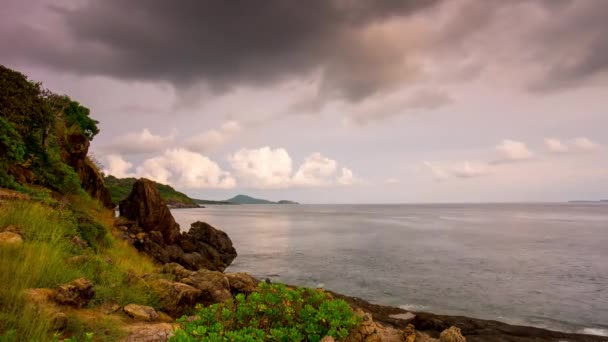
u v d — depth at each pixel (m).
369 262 40.56
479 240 64.56
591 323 21.31
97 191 30.17
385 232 81.50
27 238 10.13
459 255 46.09
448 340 7.54
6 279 7.30
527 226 104.75
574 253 48.84
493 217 169.75
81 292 8.07
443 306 24.39
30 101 18.78
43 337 5.75
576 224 115.75
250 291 13.24
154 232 29.95
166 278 12.42
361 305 22.03
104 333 7.02
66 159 25.53
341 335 4.62
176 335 3.84
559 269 37.34
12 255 8.61
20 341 5.55
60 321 6.58
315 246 55.03
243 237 69.44
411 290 28.36
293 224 111.19
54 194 19.80
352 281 31.23
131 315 8.35
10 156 16.14
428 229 91.44
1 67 17.83
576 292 28.11
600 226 105.50
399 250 50.47
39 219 11.56
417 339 8.58
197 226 42.78
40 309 6.62
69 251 11.14
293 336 4.29
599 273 35.44
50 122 20.81
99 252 14.49
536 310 23.64
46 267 8.45
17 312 6.31
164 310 9.78
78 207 19.19
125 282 10.24
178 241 34.75
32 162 19.08
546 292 28.02
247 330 4.22
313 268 36.97
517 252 49.31
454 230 88.25
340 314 4.96
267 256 44.84
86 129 31.08
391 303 25.00
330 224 112.06
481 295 27.02
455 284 30.23
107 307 8.45
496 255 46.38
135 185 32.81
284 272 34.94
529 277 33.28
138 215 31.62
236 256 44.41
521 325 20.50
